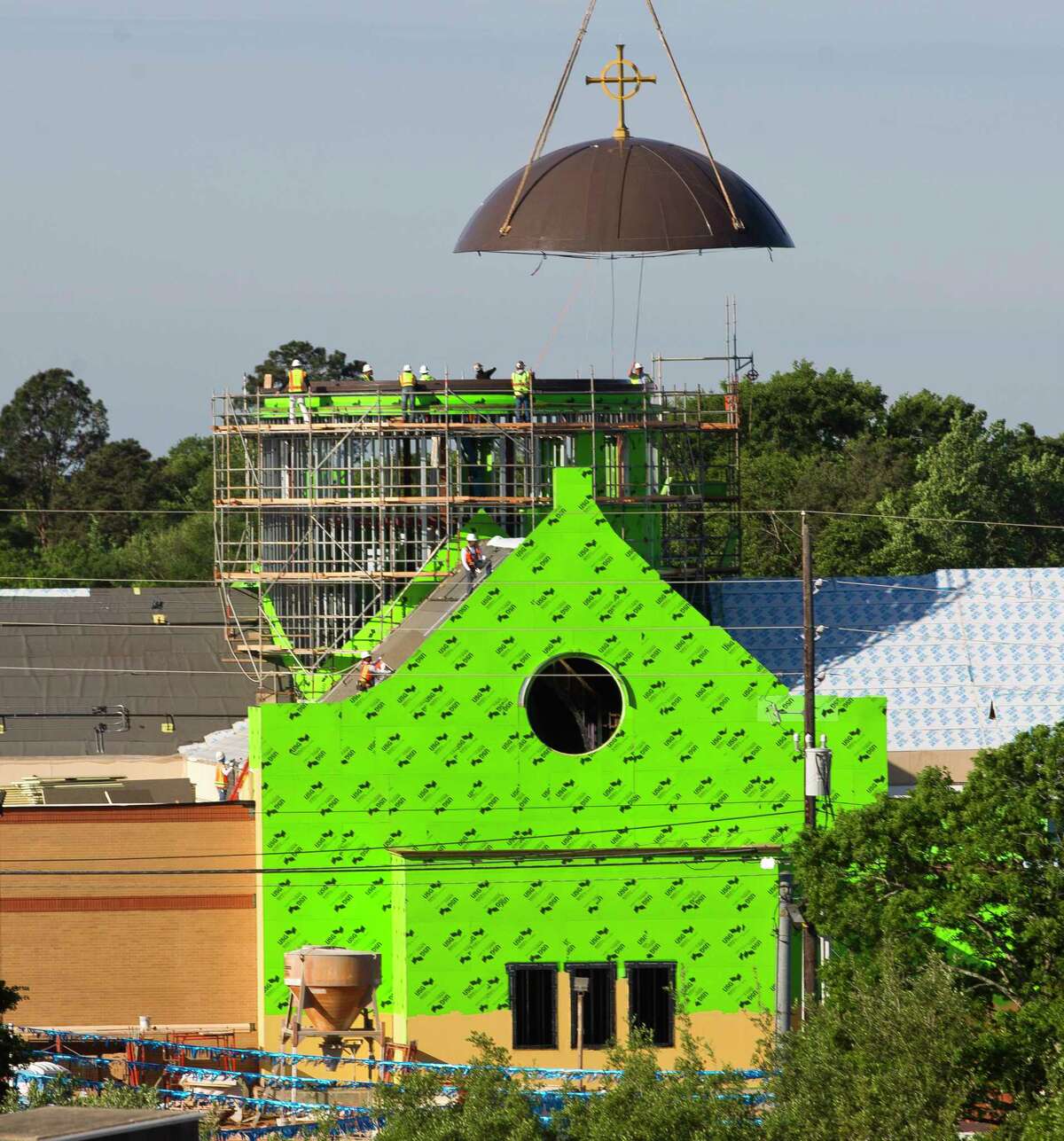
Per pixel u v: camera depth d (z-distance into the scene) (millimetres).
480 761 178250
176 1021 182750
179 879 183250
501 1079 128125
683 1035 136250
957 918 147750
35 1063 166250
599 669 180375
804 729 178000
